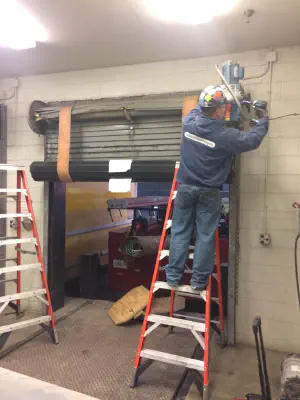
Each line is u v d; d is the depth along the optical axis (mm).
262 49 3238
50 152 3777
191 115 2527
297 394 2266
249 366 2967
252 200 3326
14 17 2684
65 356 3082
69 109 3535
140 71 3674
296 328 3223
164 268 2832
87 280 4734
